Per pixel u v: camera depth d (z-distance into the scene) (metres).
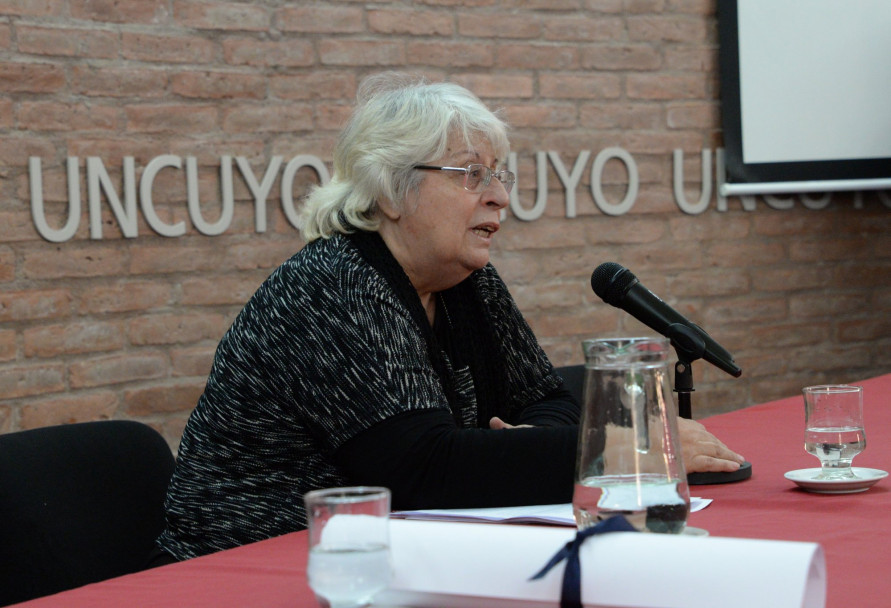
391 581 0.92
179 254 3.67
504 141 1.89
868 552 1.18
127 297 3.58
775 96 4.62
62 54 3.45
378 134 1.86
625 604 0.92
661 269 4.57
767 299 4.78
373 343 1.69
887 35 4.68
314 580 0.90
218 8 3.72
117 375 3.56
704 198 4.61
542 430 1.60
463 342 2.04
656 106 4.54
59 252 3.46
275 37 3.83
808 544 0.91
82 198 3.50
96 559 1.84
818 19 4.62
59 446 1.86
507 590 0.95
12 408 3.39
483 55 4.22
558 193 4.37
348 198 1.89
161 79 3.62
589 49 4.41
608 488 1.07
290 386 1.72
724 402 4.70
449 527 1.01
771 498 1.50
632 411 1.07
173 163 3.63
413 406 1.64
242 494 1.77
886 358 5.00
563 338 4.39
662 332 1.74
